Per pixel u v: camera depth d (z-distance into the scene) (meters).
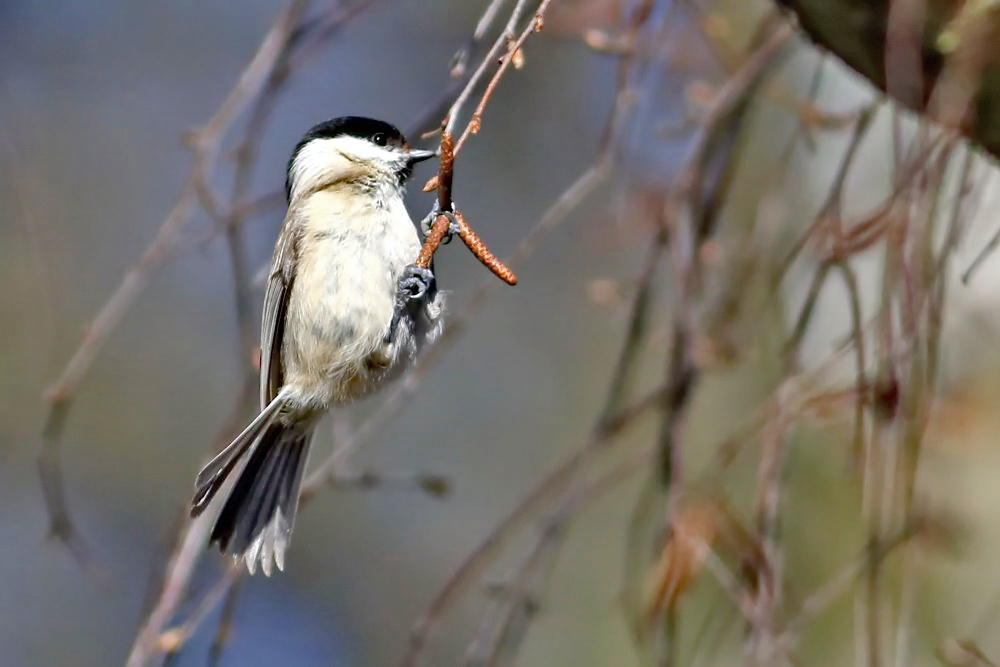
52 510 8.00
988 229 8.78
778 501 7.22
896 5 6.38
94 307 15.22
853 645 9.98
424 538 15.99
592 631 13.36
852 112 8.53
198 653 8.52
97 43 15.25
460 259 15.41
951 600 9.48
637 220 9.06
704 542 7.14
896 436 6.55
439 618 7.68
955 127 6.43
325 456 14.51
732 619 7.62
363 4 8.07
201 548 7.40
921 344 6.60
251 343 8.05
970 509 9.26
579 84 14.76
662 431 7.73
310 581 15.83
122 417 15.70
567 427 15.55
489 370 15.90
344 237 8.51
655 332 8.95
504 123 15.02
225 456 7.55
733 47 9.17
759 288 8.18
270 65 7.86
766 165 9.62
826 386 7.32
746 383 11.26
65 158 15.10
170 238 7.81
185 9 15.50
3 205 14.04
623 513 13.84
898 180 6.73
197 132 8.16
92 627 15.38
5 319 14.71
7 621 15.12
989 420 8.73
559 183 14.93
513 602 7.57
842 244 6.85
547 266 15.09
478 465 15.93
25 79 14.98
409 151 8.72
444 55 14.79
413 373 7.93
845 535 10.10
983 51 6.38
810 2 6.80
